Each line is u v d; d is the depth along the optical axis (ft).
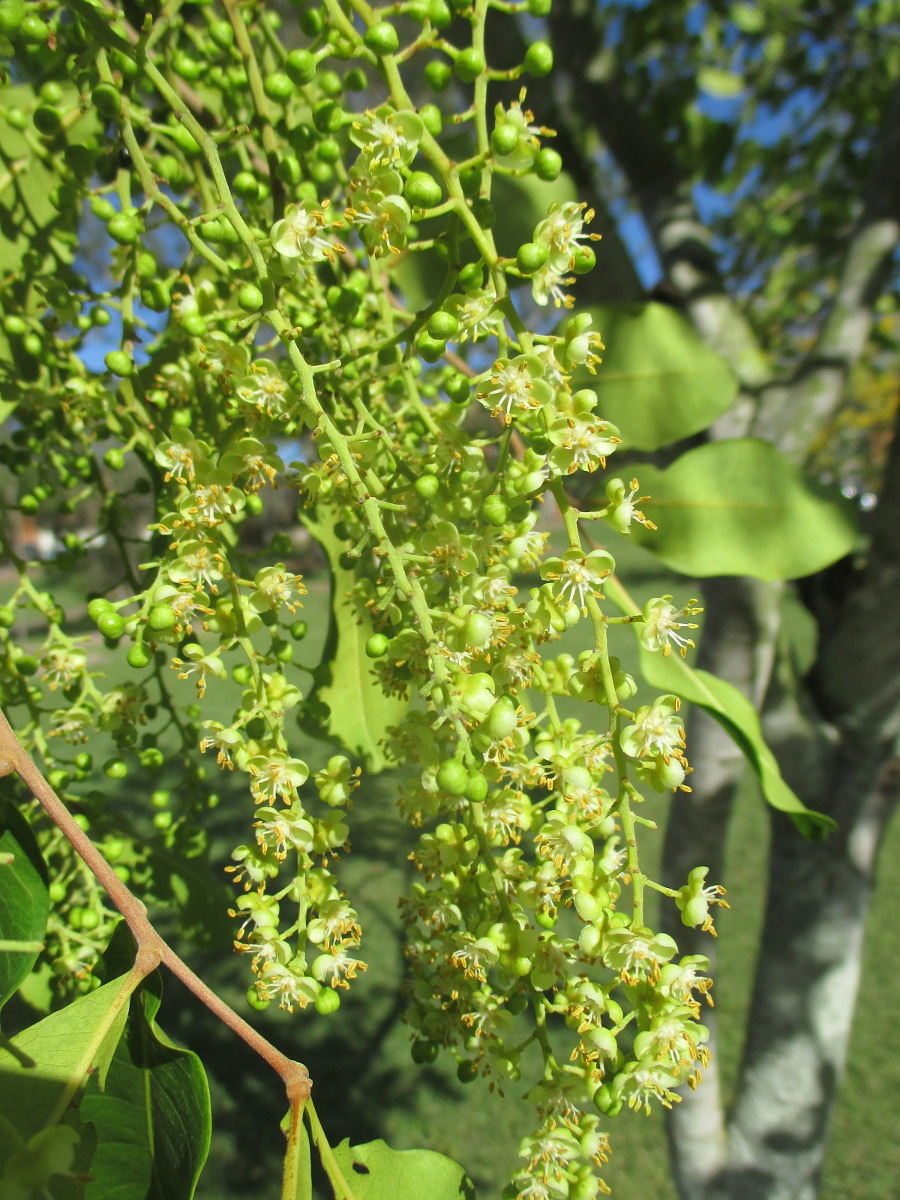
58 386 0.57
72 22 0.51
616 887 0.38
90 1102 0.36
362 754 0.64
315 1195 1.57
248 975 2.12
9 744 0.36
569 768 0.39
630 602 0.56
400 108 0.40
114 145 0.47
